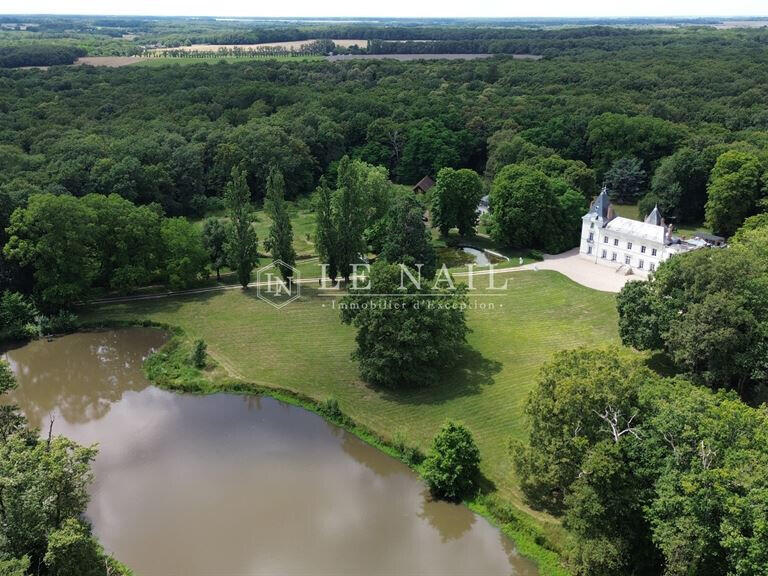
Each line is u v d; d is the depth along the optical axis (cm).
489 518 5316
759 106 17238
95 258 9769
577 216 12275
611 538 4403
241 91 18975
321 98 19312
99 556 4394
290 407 7138
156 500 5628
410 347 7094
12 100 16288
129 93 18388
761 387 6769
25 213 8900
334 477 5959
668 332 6838
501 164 15650
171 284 10100
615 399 4700
